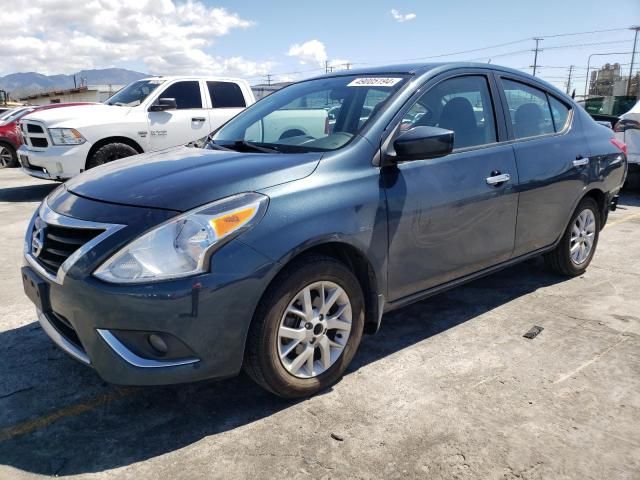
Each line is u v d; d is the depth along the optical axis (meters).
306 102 3.59
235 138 3.60
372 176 2.92
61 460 2.38
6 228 6.73
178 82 9.27
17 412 2.75
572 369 3.10
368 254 2.88
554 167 4.02
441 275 3.36
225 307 2.39
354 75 3.68
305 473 2.28
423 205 3.11
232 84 9.90
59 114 8.43
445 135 2.88
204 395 2.89
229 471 2.30
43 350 3.42
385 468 2.30
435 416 2.66
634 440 2.46
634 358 3.22
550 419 2.62
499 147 3.66
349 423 2.62
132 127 8.66
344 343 2.91
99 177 2.95
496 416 2.65
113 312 2.30
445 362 3.20
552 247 4.30
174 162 3.00
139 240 2.33
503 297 4.23
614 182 4.71
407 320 3.80
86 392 2.94
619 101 24.31
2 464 2.35
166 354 2.37
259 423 2.63
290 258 2.53
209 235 2.36
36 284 2.62
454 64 3.62
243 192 2.53
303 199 2.63
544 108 4.19
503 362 3.19
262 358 2.57
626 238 6.06
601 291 4.35
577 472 2.26
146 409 2.77
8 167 13.42
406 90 3.25
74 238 2.51
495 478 2.23
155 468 2.33
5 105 44.59
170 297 2.28
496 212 3.59
